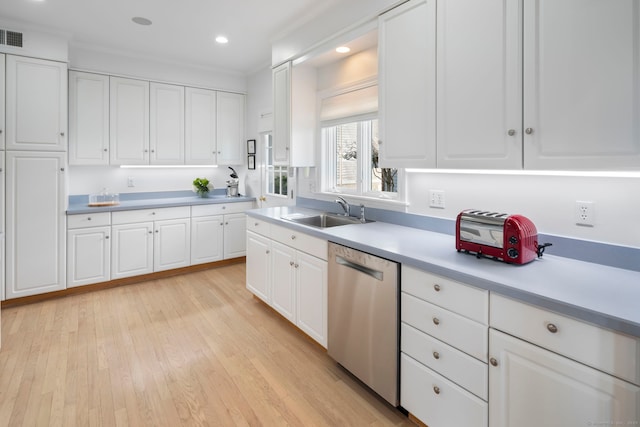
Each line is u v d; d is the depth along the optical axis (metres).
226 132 4.73
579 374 1.15
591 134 1.34
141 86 4.07
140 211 3.92
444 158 1.87
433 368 1.62
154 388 2.09
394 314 1.80
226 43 3.64
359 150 3.01
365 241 2.03
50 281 3.44
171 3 2.79
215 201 4.44
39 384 2.11
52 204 3.41
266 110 4.38
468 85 1.73
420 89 1.98
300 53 3.06
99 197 4.04
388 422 1.83
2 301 3.25
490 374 1.40
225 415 1.88
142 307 3.29
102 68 3.81
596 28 1.31
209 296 3.58
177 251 4.20
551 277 1.40
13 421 1.80
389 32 2.16
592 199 1.60
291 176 3.91
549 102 1.45
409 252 1.78
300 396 2.04
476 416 1.45
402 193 2.52
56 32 3.30
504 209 1.93
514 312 1.31
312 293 2.46
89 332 2.79
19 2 2.77
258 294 3.22
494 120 1.64
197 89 4.46
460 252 1.78
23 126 3.23
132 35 3.43
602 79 1.30
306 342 2.66
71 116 3.66
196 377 2.21
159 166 4.37
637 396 1.04
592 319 1.09
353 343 2.08
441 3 1.84
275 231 2.90
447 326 1.55
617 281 1.35
